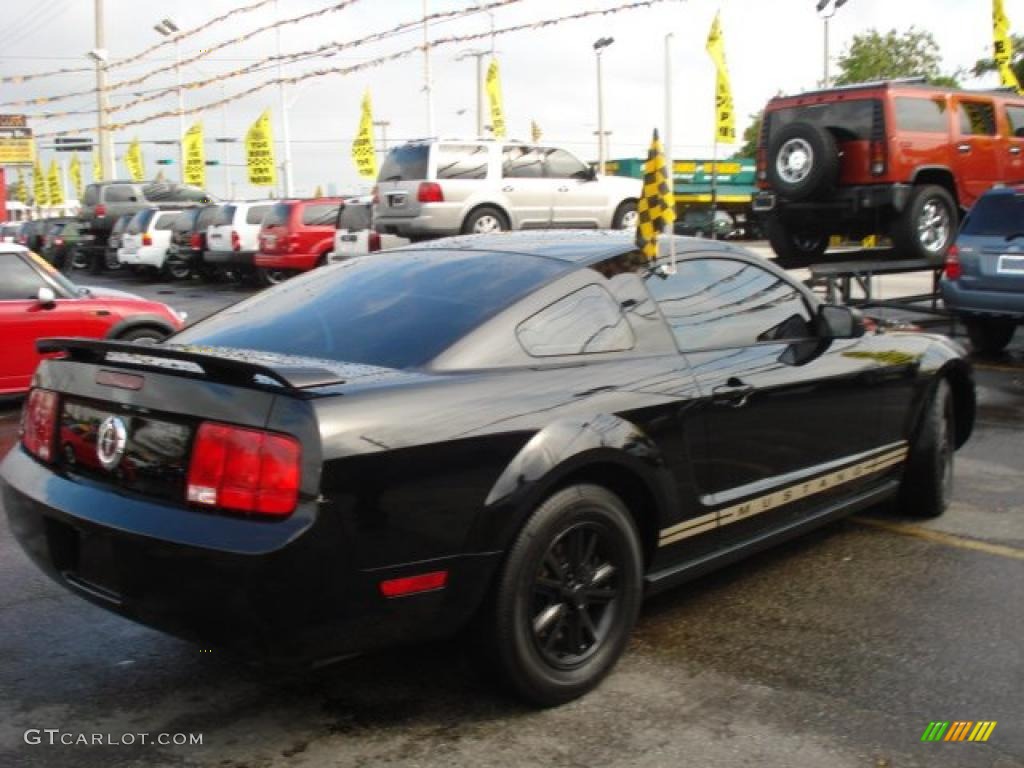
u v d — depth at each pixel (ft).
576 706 11.48
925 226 38.60
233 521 9.70
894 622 13.73
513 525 10.74
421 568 10.21
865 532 17.57
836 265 35.76
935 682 11.96
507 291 12.27
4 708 11.53
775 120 40.73
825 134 37.78
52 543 11.25
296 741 10.78
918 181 38.96
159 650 13.07
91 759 10.42
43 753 10.53
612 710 11.38
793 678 12.10
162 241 86.89
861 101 37.93
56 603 14.70
